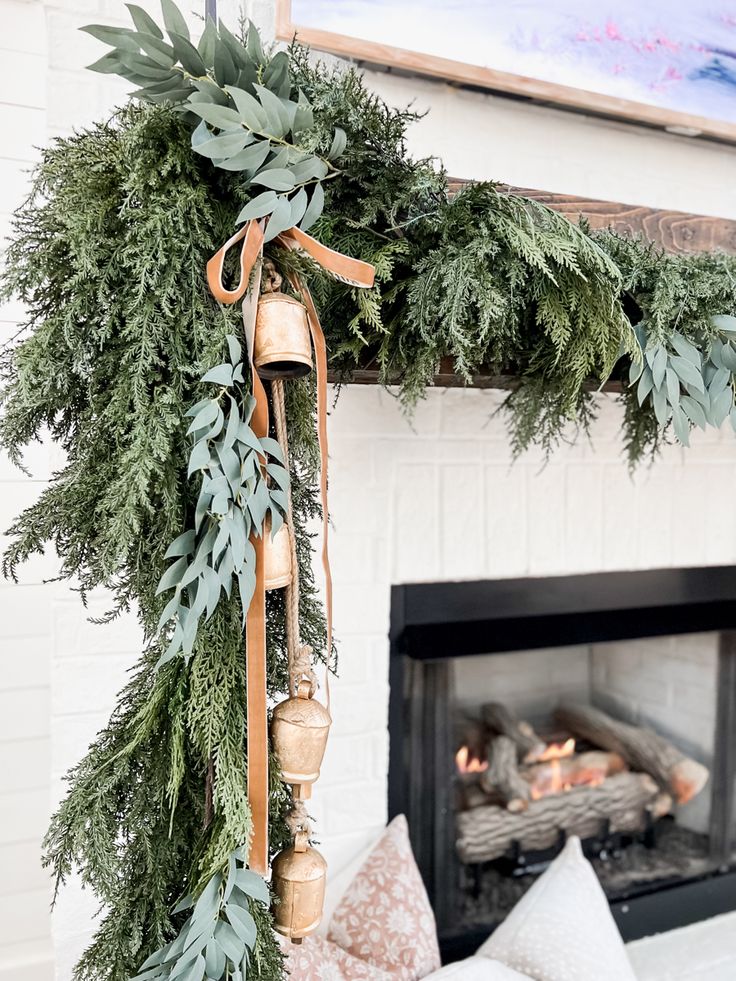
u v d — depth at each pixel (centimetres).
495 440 129
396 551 124
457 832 142
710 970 140
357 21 108
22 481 135
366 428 121
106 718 107
